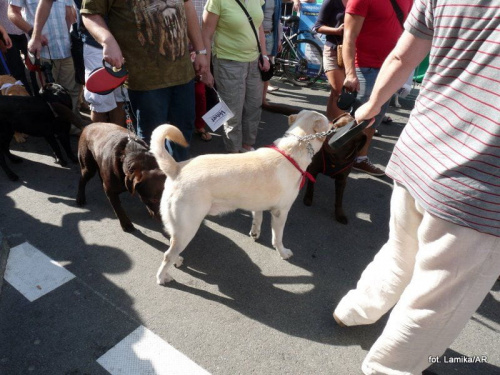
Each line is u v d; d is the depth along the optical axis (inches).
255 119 165.8
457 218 51.5
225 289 100.8
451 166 50.8
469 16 45.6
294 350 84.6
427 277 58.9
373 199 145.2
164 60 109.3
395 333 66.4
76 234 119.5
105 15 99.7
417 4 55.0
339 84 165.6
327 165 119.6
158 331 87.7
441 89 52.2
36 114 145.2
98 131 118.3
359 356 83.7
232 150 163.5
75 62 155.0
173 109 124.8
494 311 95.7
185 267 108.2
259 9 143.0
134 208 134.0
